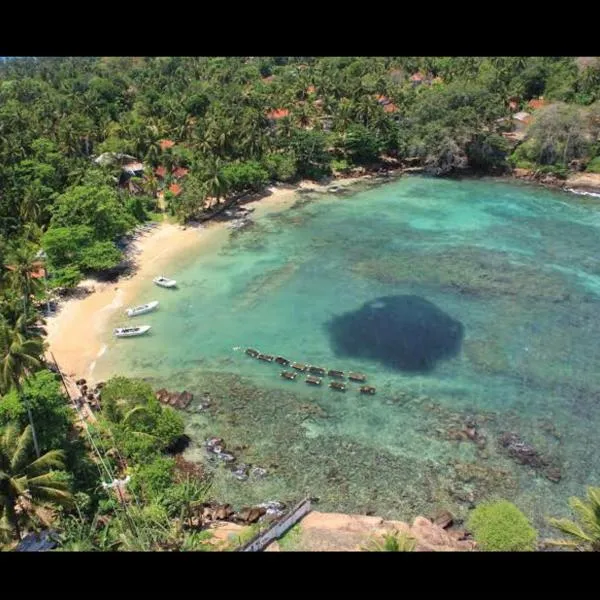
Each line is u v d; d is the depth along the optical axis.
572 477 51.38
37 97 167.12
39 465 40.47
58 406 52.81
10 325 57.50
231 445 55.78
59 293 82.25
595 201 112.75
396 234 100.69
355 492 50.38
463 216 107.69
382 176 128.38
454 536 45.28
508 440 55.38
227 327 74.75
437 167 126.12
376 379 63.97
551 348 68.75
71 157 114.31
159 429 53.78
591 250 93.06
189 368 67.00
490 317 75.31
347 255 93.44
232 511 48.72
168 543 43.03
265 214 109.25
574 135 122.38
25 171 99.38
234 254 94.12
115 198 95.56
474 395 61.38
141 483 48.94
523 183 123.06
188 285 84.94
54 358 68.56
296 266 90.19
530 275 85.56
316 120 140.12
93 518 46.03
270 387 63.34
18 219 91.25
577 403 60.03
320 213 109.81
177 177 115.75
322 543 43.06
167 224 103.62
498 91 149.62
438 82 164.00
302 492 50.56
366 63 185.38
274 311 78.19
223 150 117.69
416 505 49.00
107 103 157.62
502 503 44.75
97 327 75.06
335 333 72.81
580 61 164.12
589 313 75.62
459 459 53.47
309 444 55.66
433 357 67.69
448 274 86.69
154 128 127.25
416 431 56.78
